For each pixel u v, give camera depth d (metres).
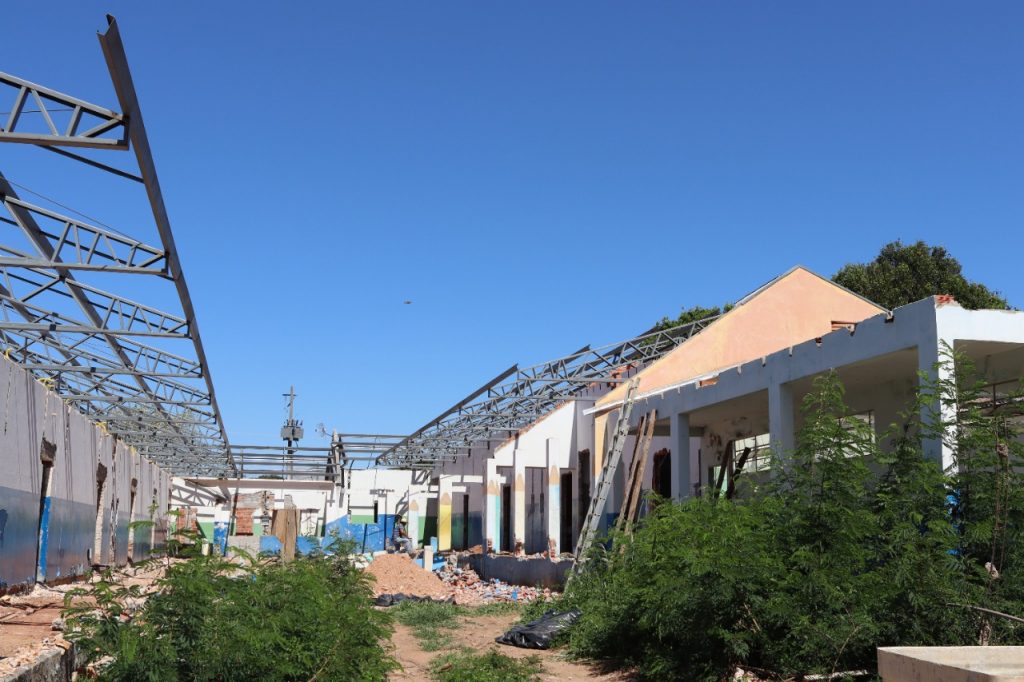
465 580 30.56
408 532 45.12
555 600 19.48
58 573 17.83
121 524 25.70
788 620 10.81
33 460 15.84
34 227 14.05
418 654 16.17
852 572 11.02
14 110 10.37
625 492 21.81
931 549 10.93
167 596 8.12
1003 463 11.09
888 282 41.44
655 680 12.28
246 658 8.41
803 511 11.66
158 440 30.34
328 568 12.36
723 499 12.88
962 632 10.41
